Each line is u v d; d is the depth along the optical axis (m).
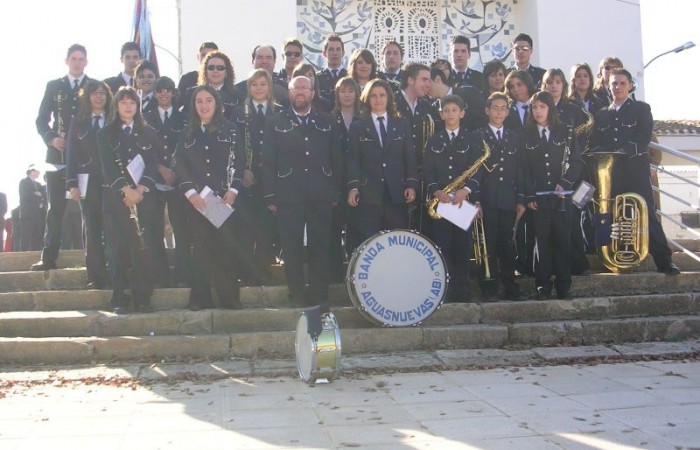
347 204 7.68
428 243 7.03
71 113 8.20
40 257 8.55
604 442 4.32
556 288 7.71
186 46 12.48
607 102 8.98
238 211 7.32
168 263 8.34
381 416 4.93
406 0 13.34
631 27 13.58
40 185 13.31
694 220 25.94
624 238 8.16
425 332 6.98
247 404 5.29
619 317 7.61
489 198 7.62
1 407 5.27
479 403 5.23
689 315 7.68
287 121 7.26
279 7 12.68
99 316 7.04
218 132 7.21
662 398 5.29
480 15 13.55
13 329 6.94
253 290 7.52
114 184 7.15
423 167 7.62
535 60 13.32
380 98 7.38
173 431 4.66
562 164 7.64
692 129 20.28
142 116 7.68
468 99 8.22
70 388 5.84
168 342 6.72
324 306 5.99
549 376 6.04
